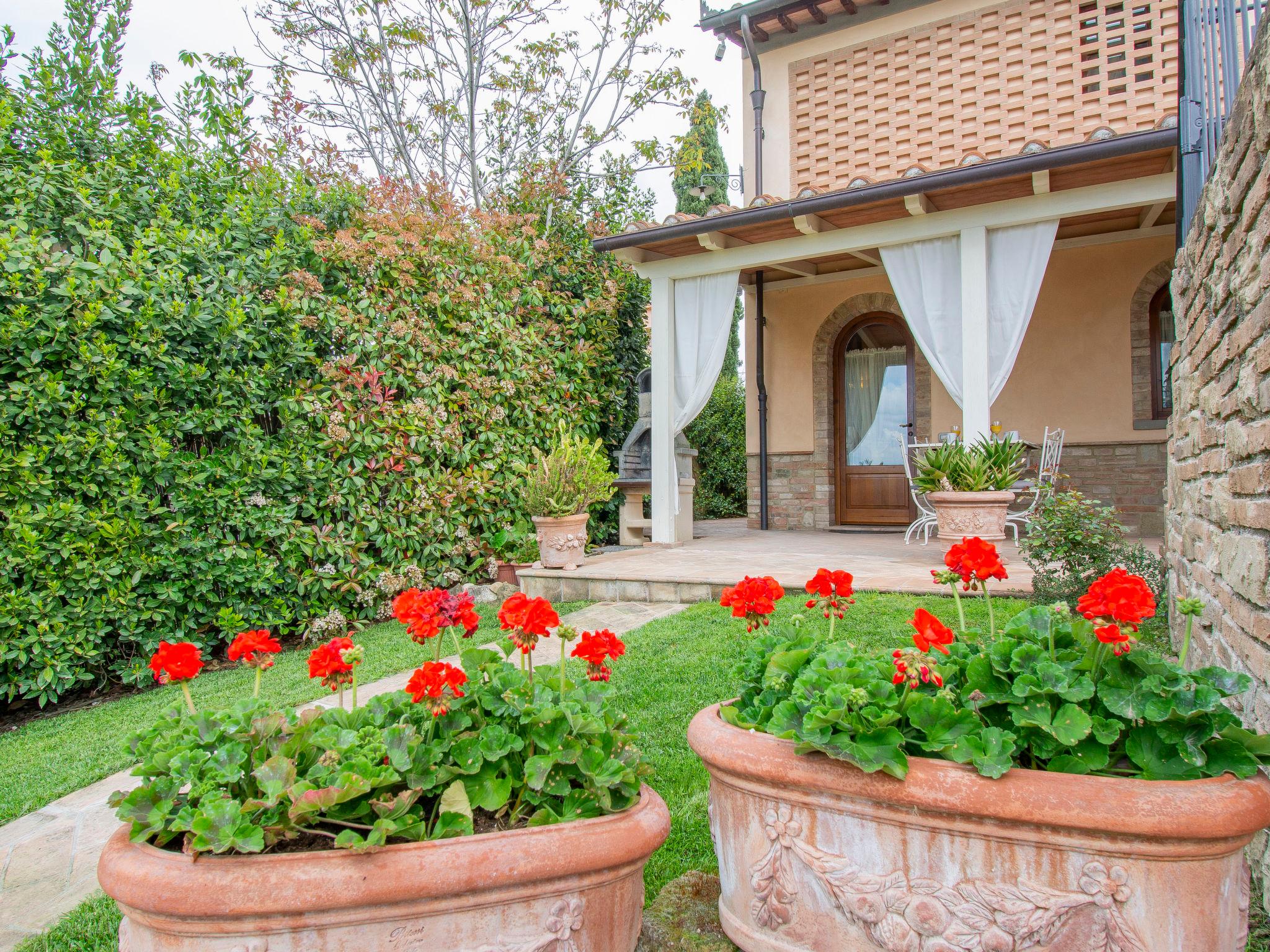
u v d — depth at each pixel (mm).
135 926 1496
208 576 5191
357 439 6055
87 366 4715
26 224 4809
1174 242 8000
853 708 1616
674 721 3309
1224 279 2678
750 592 2180
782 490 10125
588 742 1808
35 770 3516
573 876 1577
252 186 6480
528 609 1904
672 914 1944
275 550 5703
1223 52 3273
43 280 4539
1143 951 1403
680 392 8070
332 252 6316
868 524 9883
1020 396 8758
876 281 9484
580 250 9242
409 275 6777
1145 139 5332
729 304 7809
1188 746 1502
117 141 5734
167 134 6262
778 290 10047
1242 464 2355
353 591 6070
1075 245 8422
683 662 4055
